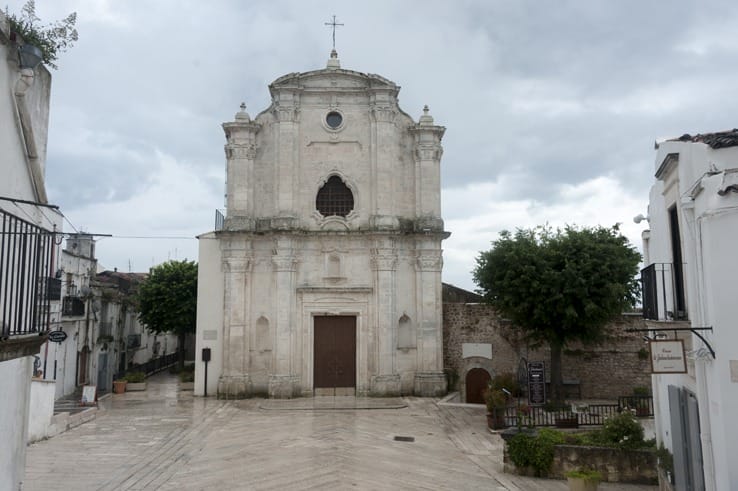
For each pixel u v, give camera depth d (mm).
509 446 17891
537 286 28000
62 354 34312
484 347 34281
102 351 42438
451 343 34875
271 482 16641
